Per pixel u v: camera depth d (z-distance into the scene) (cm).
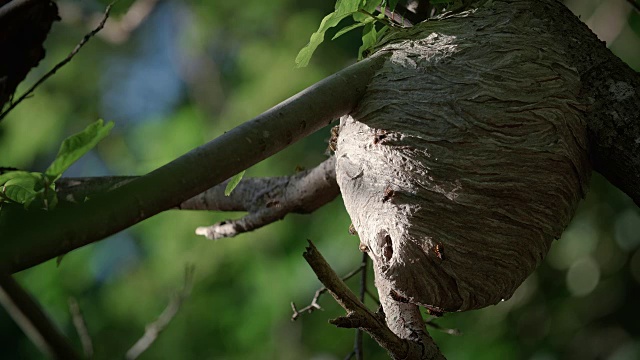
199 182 268
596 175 757
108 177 383
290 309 766
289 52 846
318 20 861
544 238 312
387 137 308
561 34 328
